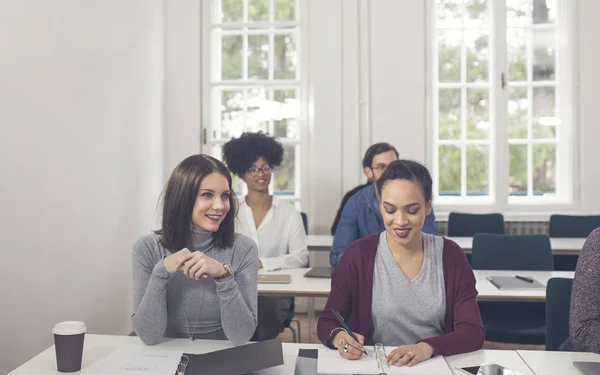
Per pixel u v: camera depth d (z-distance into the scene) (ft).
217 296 6.62
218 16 18.39
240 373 5.21
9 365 8.86
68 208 10.93
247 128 18.40
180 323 6.69
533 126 18.33
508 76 18.20
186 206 6.48
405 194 6.10
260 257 11.12
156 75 16.94
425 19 17.93
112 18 13.19
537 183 18.38
